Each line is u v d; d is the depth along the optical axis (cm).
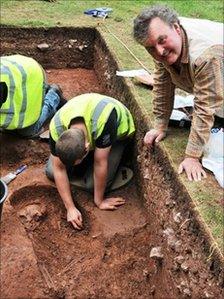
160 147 189
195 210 157
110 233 193
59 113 191
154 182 195
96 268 183
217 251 141
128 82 238
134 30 154
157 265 184
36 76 229
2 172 227
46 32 316
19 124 225
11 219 186
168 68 167
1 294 157
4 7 342
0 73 219
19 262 167
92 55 329
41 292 162
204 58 153
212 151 179
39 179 216
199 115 164
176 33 153
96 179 197
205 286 143
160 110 189
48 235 199
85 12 341
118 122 202
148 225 199
